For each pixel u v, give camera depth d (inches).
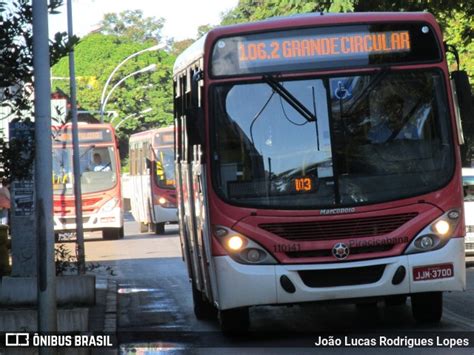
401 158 802.8
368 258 789.9
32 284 920.3
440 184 800.9
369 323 892.6
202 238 854.5
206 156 800.9
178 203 1081.4
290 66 810.2
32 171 930.7
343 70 809.5
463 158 859.4
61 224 2460.6
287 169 797.2
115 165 2529.5
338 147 800.9
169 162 2844.5
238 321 835.4
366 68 811.4
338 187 796.0
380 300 807.1
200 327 947.3
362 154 801.6
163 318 1035.3
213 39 810.8
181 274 1569.9
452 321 877.8
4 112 909.8
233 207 793.6
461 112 817.5
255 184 797.2
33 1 679.7
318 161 799.1
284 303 789.9
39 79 677.9
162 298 1233.4
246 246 791.7
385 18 818.8
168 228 3361.2
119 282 1462.8
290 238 791.7
